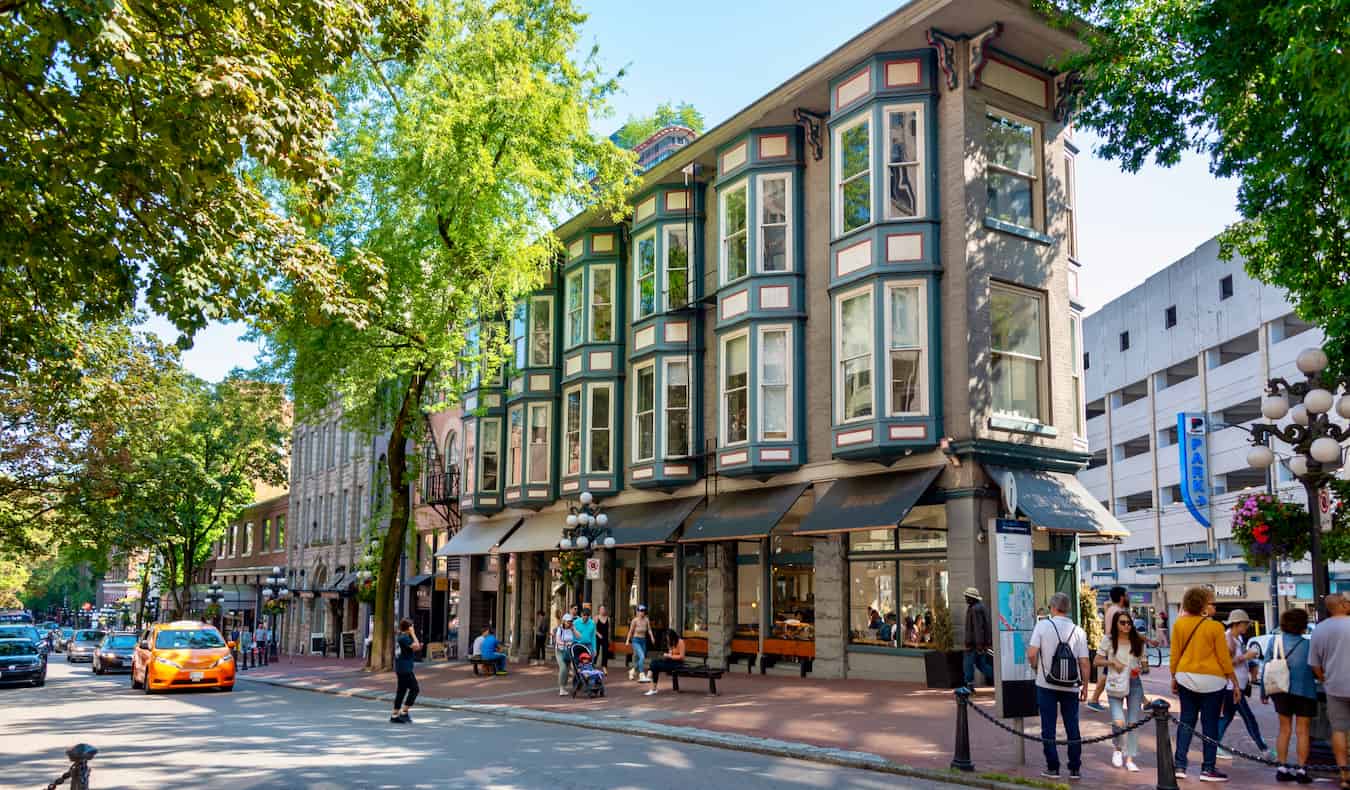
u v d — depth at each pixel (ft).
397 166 77.25
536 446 105.50
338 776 36.01
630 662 91.30
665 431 87.51
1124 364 184.55
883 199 68.64
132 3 31.32
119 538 120.98
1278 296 143.64
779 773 36.40
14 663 96.07
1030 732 43.21
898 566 68.49
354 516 155.12
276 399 134.92
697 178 89.04
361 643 145.79
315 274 38.45
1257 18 41.88
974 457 63.93
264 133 31.19
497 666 87.76
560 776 35.81
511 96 76.79
